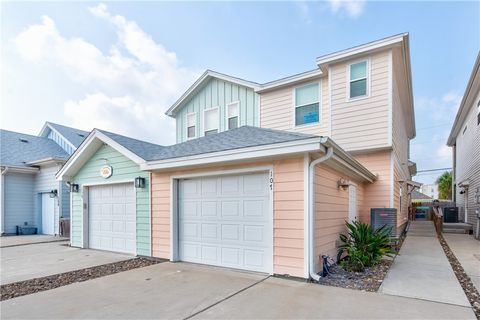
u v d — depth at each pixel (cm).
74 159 880
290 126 1095
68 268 619
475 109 1216
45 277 547
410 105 1265
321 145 473
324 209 568
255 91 1173
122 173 803
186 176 668
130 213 788
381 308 368
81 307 385
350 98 929
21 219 1359
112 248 826
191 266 620
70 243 943
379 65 891
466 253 765
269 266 539
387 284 473
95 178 872
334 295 417
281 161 533
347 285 469
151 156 744
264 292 432
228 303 389
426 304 383
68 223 1220
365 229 614
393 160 923
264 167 554
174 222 685
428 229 1297
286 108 1112
